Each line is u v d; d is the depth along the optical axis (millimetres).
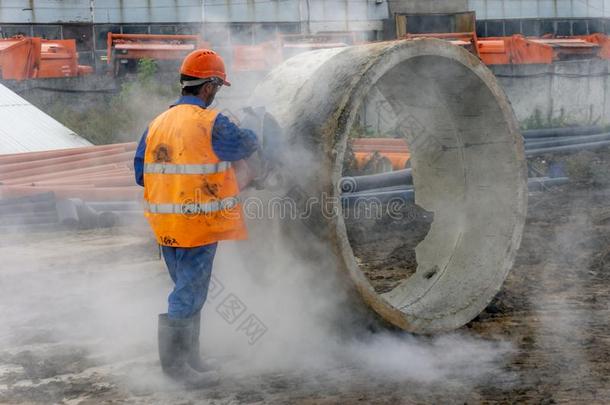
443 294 5074
